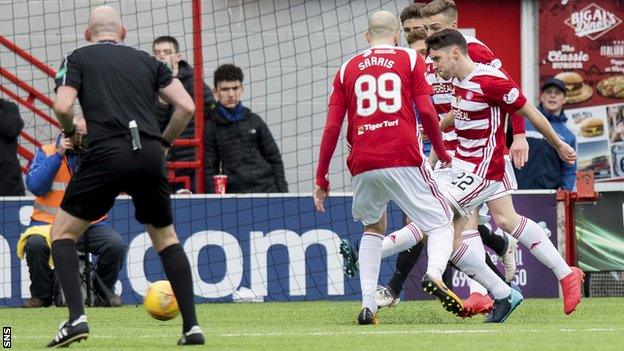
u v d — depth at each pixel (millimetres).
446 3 27844
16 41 40500
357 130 23703
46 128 39875
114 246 32406
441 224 23828
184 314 19484
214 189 36656
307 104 41188
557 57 43969
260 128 36969
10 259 33812
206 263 34312
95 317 28609
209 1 40719
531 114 25125
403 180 23531
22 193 36344
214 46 40719
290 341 20422
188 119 19453
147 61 19500
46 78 40344
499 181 25391
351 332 22547
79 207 19203
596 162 44000
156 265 34219
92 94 19094
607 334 21953
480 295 26203
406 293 34688
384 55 23734
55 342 19094
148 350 18797
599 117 43938
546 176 37062
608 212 35750
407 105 23562
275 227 34500
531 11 43938
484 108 25000
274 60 41031
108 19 19812
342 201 34594
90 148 18984
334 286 34594
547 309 30203
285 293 34469
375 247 25000
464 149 25344
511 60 44062
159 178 19203
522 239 26391
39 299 32719
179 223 34250
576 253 35562
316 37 41094
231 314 29312
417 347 19203
